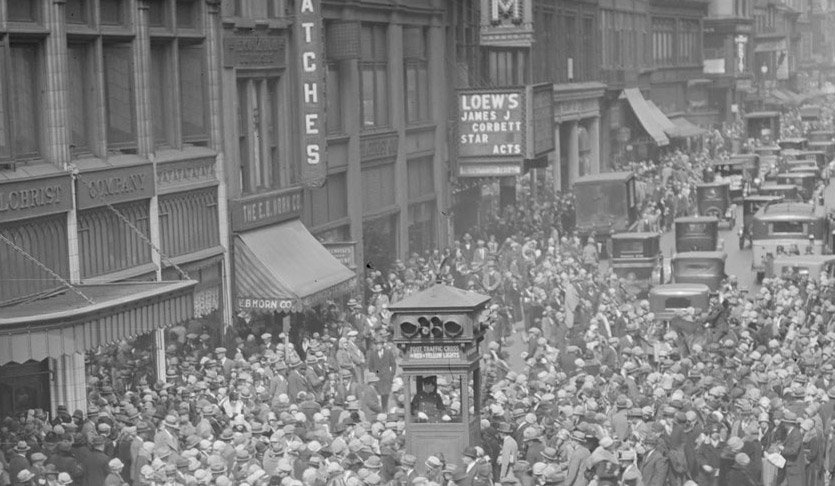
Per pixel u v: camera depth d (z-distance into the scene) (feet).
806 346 139.03
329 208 192.03
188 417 104.73
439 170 234.58
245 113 165.17
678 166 353.72
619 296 184.85
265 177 169.99
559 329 160.04
